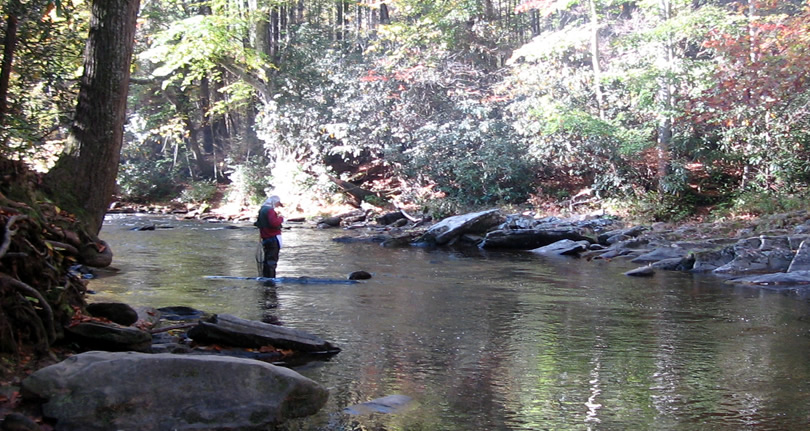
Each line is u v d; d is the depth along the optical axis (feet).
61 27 38.27
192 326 23.70
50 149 42.24
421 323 27.40
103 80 31.19
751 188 70.59
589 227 66.33
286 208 89.56
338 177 97.96
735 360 22.22
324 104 91.71
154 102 112.78
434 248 59.88
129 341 20.08
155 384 15.17
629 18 96.12
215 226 76.33
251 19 92.17
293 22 126.31
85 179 30.81
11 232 19.16
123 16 31.48
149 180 102.53
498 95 89.92
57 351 19.45
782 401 18.08
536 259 51.88
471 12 93.66
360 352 22.58
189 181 107.55
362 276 39.78
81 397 14.78
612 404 17.75
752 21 66.59
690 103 70.74
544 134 75.92
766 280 39.55
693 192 76.23
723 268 44.27
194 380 15.38
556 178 86.12
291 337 22.52
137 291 33.40
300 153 93.97
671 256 49.73
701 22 70.33
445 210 79.87
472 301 32.78
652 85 71.97
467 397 18.17
